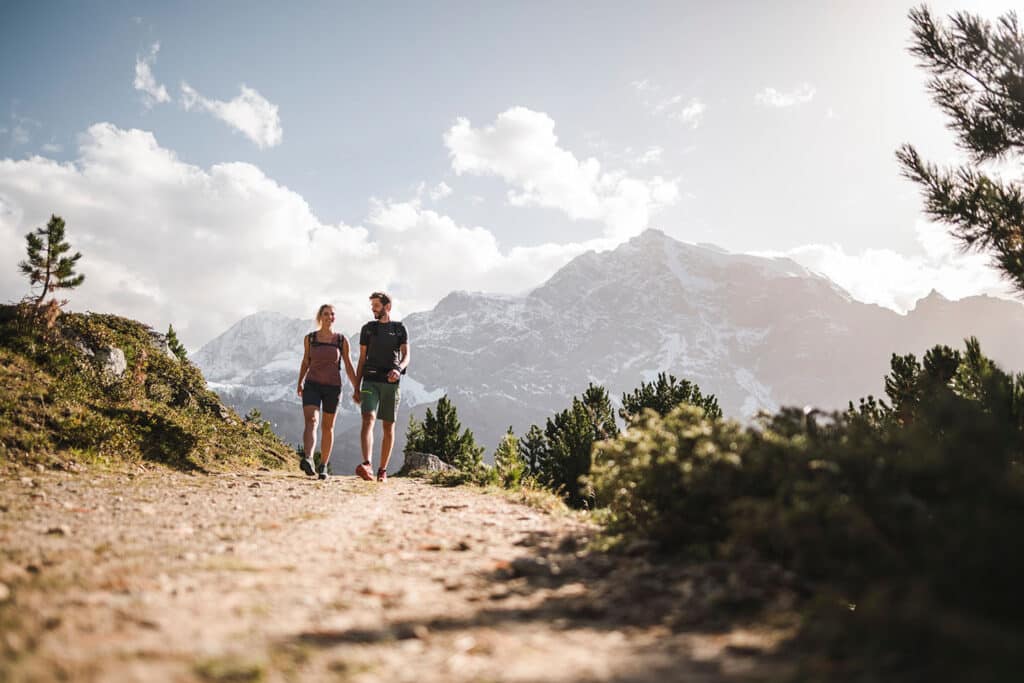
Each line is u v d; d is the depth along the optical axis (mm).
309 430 8727
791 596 2488
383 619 2381
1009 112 9398
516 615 2529
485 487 8883
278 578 2910
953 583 1878
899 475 2555
